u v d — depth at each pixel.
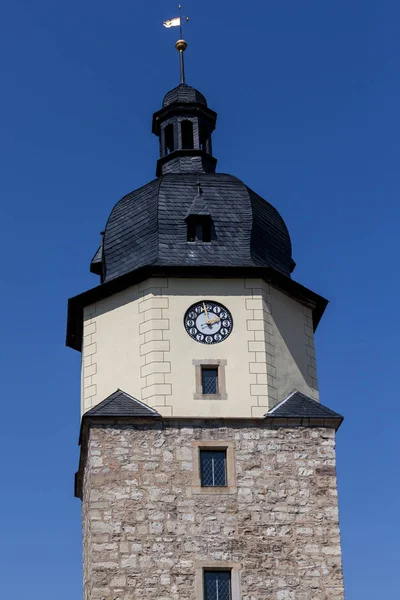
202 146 41.84
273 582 32.94
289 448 34.66
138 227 37.91
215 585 32.88
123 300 36.88
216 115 42.50
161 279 36.53
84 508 35.81
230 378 35.47
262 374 35.62
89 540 33.53
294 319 37.56
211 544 33.25
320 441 34.84
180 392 35.12
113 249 37.97
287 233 39.31
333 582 33.09
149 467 34.06
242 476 34.16
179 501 33.69
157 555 32.97
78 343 39.47
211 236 37.50
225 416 34.84
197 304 36.34
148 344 35.78
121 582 32.59
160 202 38.03
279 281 37.25
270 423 34.91
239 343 35.97
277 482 34.19
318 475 34.38
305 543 33.47
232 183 38.91
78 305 37.59
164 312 36.16
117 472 33.88
